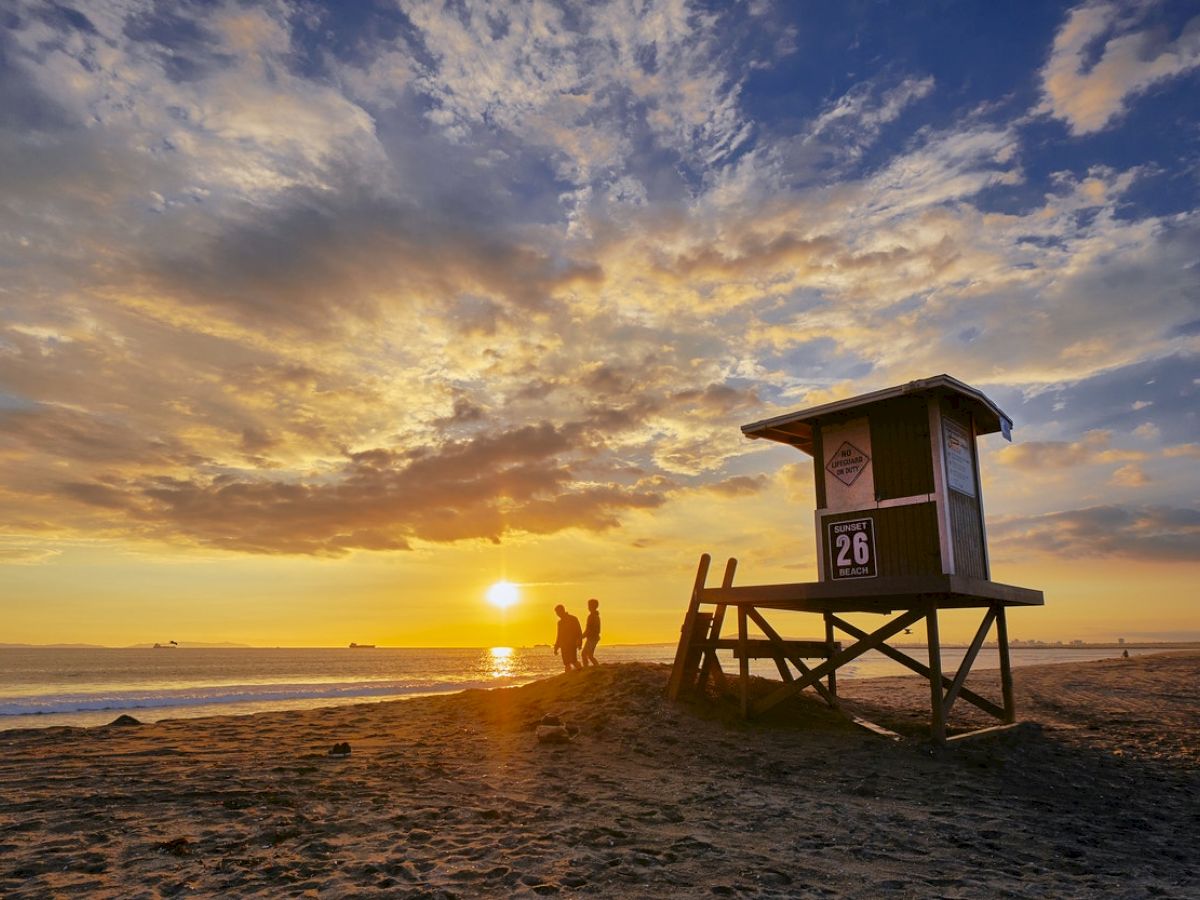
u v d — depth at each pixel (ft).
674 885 17.22
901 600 41.98
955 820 24.90
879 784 29.94
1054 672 99.66
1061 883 18.40
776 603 44.04
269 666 306.55
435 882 16.93
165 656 510.99
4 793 24.94
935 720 36.32
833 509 44.37
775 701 40.50
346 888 16.37
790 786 29.25
